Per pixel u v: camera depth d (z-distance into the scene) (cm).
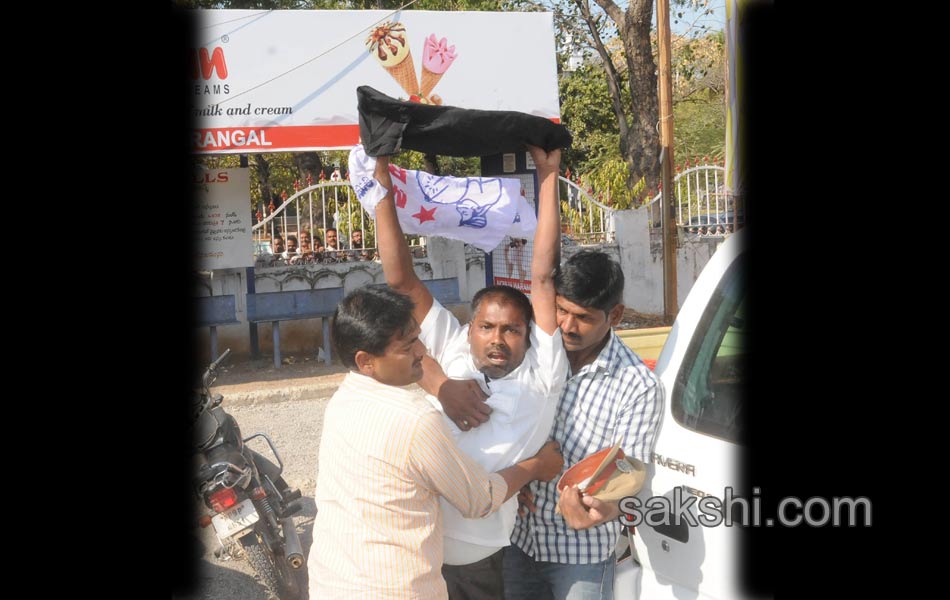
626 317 1071
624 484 221
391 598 207
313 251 965
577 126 1820
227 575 455
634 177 1450
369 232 978
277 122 877
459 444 237
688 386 241
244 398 793
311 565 224
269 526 404
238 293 930
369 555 208
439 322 265
